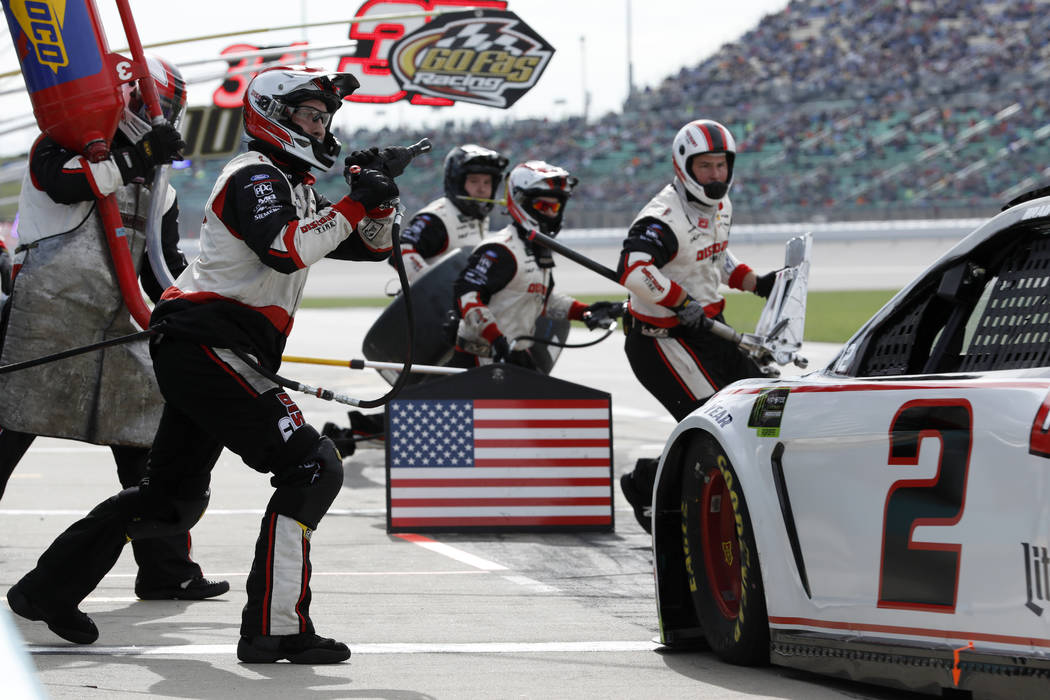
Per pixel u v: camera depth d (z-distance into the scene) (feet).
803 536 29.50
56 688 29.32
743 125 478.18
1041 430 23.35
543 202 60.90
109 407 42.70
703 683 29.99
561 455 54.90
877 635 27.22
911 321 30.76
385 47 86.53
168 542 41.39
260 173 31.83
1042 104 456.86
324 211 31.58
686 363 52.08
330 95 32.58
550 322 67.26
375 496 66.54
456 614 38.75
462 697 28.63
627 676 30.83
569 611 39.27
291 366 140.77
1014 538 23.76
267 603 31.99
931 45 505.25
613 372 132.98
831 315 204.95
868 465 27.48
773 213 419.74
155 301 46.14
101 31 41.16
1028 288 28.02
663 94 521.24
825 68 508.94
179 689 29.25
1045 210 27.20
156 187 43.16
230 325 32.30
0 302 51.57
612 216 425.28
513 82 84.17
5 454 43.37
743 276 55.52
